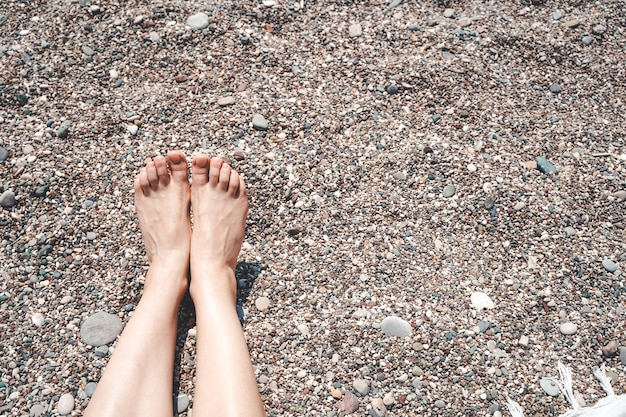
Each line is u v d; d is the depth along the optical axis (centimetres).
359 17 129
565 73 125
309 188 109
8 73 117
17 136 111
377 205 108
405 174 111
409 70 122
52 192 106
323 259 103
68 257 101
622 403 90
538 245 105
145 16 125
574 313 99
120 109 115
